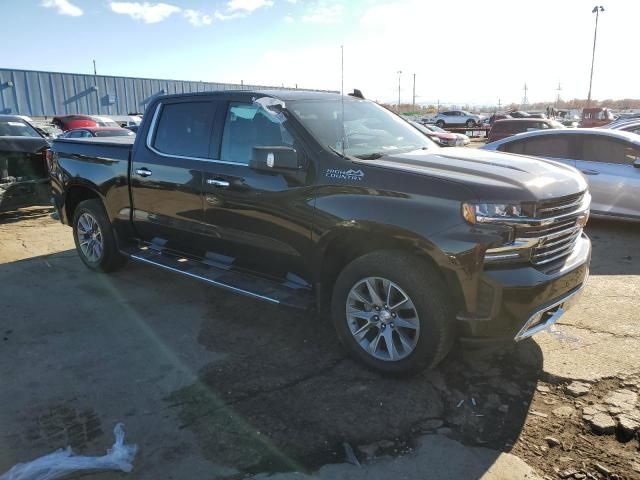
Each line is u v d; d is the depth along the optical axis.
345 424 3.05
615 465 2.73
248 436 2.94
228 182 4.15
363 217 3.39
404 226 3.23
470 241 3.06
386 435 2.96
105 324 4.43
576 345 4.00
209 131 4.43
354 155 3.77
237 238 4.21
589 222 8.57
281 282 4.10
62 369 3.67
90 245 5.77
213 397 3.33
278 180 3.85
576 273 3.44
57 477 2.60
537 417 3.13
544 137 8.40
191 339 4.16
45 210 9.34
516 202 3.08
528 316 3.14
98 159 5.37
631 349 3.93
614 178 7.65
